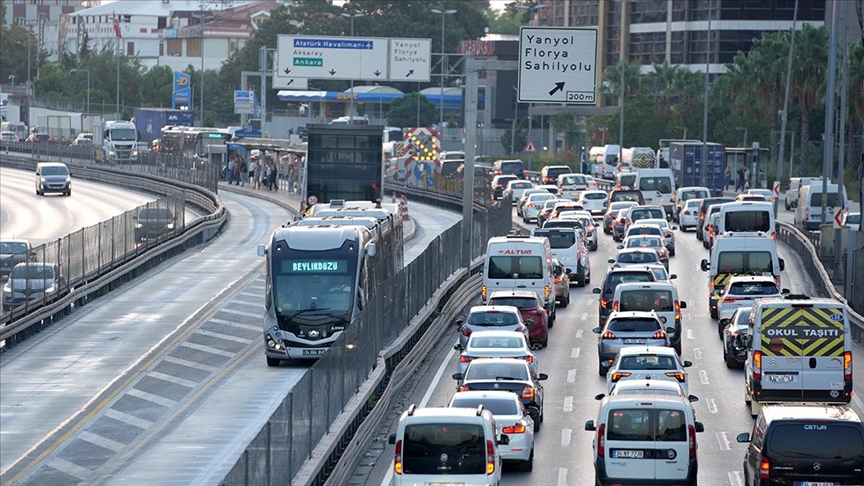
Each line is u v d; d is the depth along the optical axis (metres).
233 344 128.12
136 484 77.38
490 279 145.75
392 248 147.25
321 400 79.31
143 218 189.00
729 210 182.62
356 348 94.31
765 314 93.94
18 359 120.00
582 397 106.38
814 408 69.88
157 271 185.62
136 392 105.38
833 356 93.06
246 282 172.75
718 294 149.75
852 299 150.50
